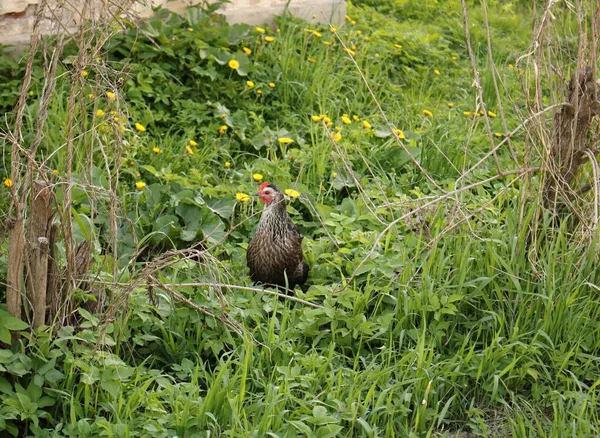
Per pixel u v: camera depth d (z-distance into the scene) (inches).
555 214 375.6
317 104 543.2
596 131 375.6
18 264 298.5
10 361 297.4
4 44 512.4
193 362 342.0
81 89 312.0
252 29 581.9
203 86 526.0
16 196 293.9
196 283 336.5
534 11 374.0
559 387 344.2
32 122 467.5
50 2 472.1
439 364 336.2
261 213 418.0
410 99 570.3
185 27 559.5
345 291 357.4
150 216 417.7
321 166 469.7
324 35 601.0
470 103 581.6
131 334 342.0
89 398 302.0
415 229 402.6
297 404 319.0
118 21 313.7
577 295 367.6
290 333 349.4
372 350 352.5
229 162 475.5
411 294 363.9
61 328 309.3
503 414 334.6
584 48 368.5
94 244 336.5
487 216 414.9
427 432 316.2
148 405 301.7
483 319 356.2
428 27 687.7
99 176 417.1
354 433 313.3
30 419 299.0
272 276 382.3
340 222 423.8
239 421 298.2
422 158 494.6
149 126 495.5
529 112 374.0
